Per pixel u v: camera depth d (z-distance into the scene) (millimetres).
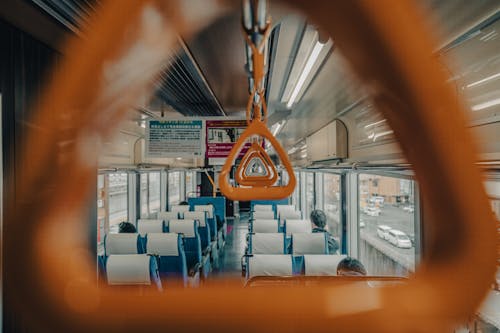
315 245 3893
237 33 1860
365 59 373
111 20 445
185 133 3779
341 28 377
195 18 1329
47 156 597
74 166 614
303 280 929
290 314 365
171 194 9734
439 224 358
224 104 4129
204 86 3127
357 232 4438
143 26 1173
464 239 345
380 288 382
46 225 544
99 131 662
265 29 532
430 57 363
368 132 3094
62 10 1220
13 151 1173
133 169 5109
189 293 378
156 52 1589
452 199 352
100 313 365
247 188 702
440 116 360
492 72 1424
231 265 6672
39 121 1305
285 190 689
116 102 942
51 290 414
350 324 357
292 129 5449
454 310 341
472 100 1479
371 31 362
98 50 468
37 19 1188
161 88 3070
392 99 372
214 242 6734
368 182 4195
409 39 359
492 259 339
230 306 371
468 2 1188
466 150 355
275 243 4094
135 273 2791
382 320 354
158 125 3781
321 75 2461
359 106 3098
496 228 346
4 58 1156
